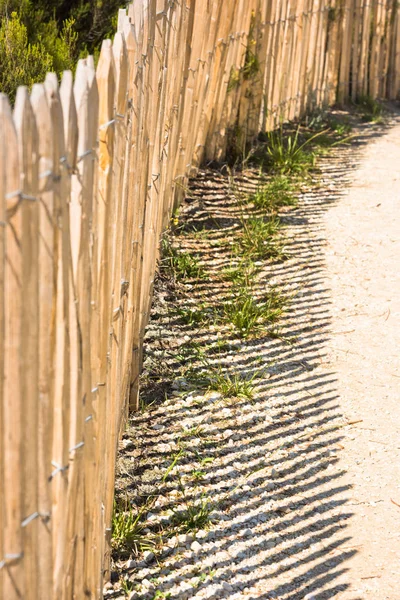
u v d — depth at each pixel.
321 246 6.42
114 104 2.39
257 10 7.82
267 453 3.89
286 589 3.04
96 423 2.44
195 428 3.98
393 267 6.14
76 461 2.16
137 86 3.13
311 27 9.64
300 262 6.09
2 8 5.36
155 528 3.27
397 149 9.42
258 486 3.64
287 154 8.05
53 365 1.95
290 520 3.45
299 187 7.66
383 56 11.89
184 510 3.40
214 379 4.42
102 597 2.75
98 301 2.38
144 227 3.99
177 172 6.23
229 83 7.46
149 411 4.06
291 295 5.56
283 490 3.64
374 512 3.55
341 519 3.49
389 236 6.70
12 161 1.58
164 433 3.91
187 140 6.36
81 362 2.14
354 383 4.62
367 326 5.27
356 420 4.26
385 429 4.20
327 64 10.42
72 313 2.04
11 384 1.67
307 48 9.65
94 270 2.29
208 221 6.46
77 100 2.01
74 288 2.03
